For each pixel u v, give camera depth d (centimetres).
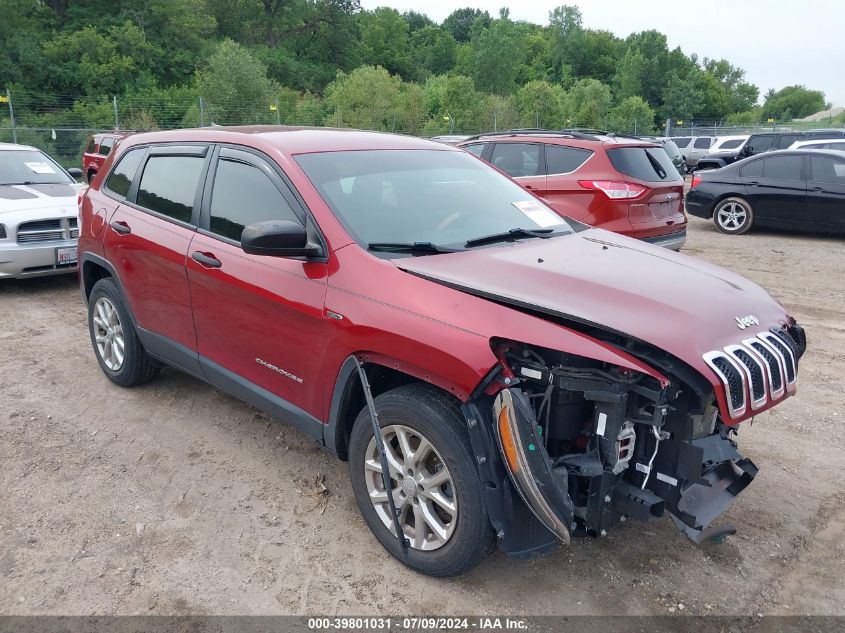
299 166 352
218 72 4688
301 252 316
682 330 264
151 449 419
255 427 449
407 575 305
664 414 264
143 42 5953
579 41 11644
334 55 9131
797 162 1222
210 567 311
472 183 403
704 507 280
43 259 763
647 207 779
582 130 925
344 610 284
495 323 266
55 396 492
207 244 384
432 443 280
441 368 270
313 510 357
